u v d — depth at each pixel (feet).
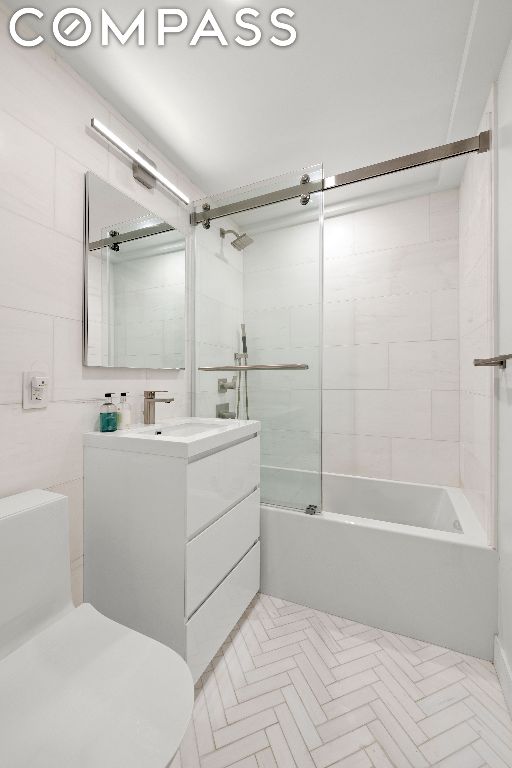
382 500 7.16
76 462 4.21
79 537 4.23
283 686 3.84
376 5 3.59
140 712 2.17
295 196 5.78
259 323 6.17
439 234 7.00
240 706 3.60
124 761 1.87
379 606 4.78
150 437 3.81
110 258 4.71
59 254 4.02
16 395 3.55
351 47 4.04
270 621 4.91
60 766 1.83
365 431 7.62
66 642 2.78
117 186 4.90
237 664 4.15
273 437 5.90
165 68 4.26
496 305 4.24
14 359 3.54
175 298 6.13
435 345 7.03
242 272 6.31
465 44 3.97
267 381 6.05
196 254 6.66
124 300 4.96
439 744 3.24
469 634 4.33
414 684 3.89
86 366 4.38
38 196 3.78
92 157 4.49
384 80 4.50
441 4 3.57
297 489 5.56
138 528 3.81
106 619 3.06
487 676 4.00
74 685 2.37
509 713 3.53
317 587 5.15
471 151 4.64
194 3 3.67
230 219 6.38
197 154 5.94
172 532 3.58
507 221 3.86
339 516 5.25
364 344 7.63
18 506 3.04
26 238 3.65
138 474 3.80
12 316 3.52
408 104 4.90
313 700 3.67
